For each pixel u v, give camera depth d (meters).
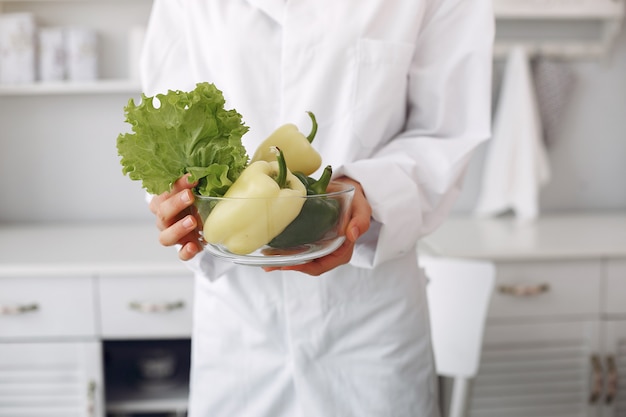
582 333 1.96
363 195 0.91
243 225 0.73
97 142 2.43
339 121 1.07
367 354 1.09
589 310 1.95
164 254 1.96
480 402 1.99
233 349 1.14
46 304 1.87
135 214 2.48
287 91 1.06
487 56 1.06
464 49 1.07
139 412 2.28
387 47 1.05
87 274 1.86
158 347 2.39
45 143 2.43
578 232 2.15
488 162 2.39
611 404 1.98
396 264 1.08
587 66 2.49
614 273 1.95
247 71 1.09
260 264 0.78
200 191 0.77
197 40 1.13
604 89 2.51
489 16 1.06
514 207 2.37
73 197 2.46
